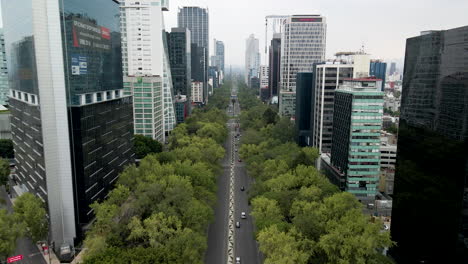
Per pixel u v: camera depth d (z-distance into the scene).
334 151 163.12
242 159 191.62
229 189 158.50
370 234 83.94
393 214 98.62
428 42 79.69
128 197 110.00
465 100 66.88
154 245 81.69
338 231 82.44
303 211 98.56
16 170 146.62
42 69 94.25
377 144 139.38
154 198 101.94
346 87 157.12
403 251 92.25
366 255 78.44
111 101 124.81
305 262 79.44
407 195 89.94
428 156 79.94
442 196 74.69
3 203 126.12
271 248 81.25
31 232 97.94
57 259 99.88
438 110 75.81
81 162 103.25
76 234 105.00
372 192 143.75
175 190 101.38
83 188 104.81
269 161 141.88
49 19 92.50
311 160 155.25
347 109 143.12
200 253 87.62
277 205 106.88
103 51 117.69
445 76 73.06
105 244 83.31
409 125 88.75
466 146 67.19
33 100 103.12
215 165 162.50
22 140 125.12
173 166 130.50
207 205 111.94
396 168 96.44
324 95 192.00
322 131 195.88
